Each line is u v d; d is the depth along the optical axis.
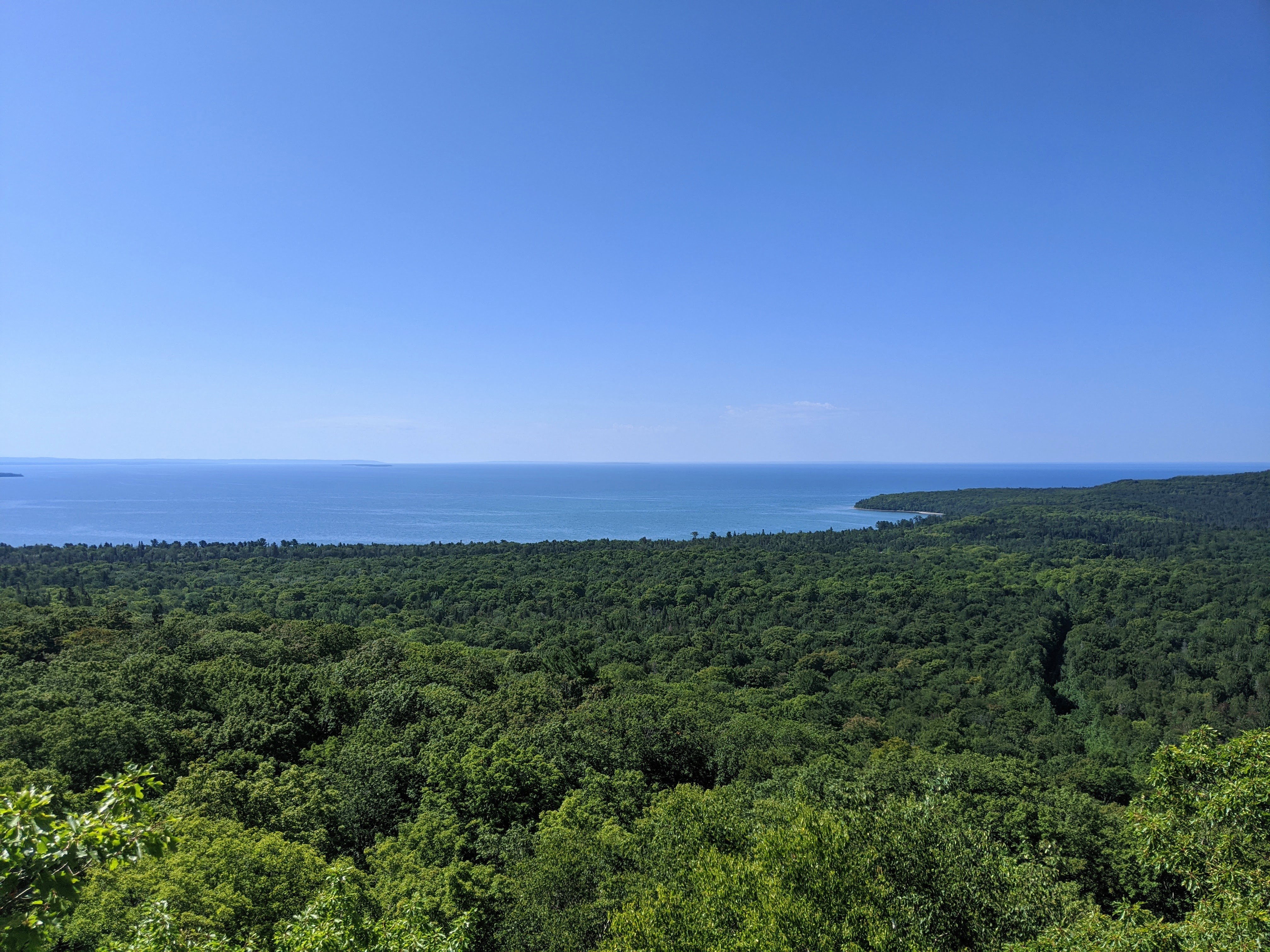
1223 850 14.12
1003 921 16.03
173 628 68.12
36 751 34.28
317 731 47.78
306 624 81.00
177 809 30.62
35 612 76.69
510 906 26.20
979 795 42.56
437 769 39.09
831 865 16.19
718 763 51.59
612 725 53.34
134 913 19.03
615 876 25.86
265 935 21.00
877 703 90.19
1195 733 16.00
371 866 31.67
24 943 7.64
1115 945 12.95
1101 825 36.94
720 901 16.45
